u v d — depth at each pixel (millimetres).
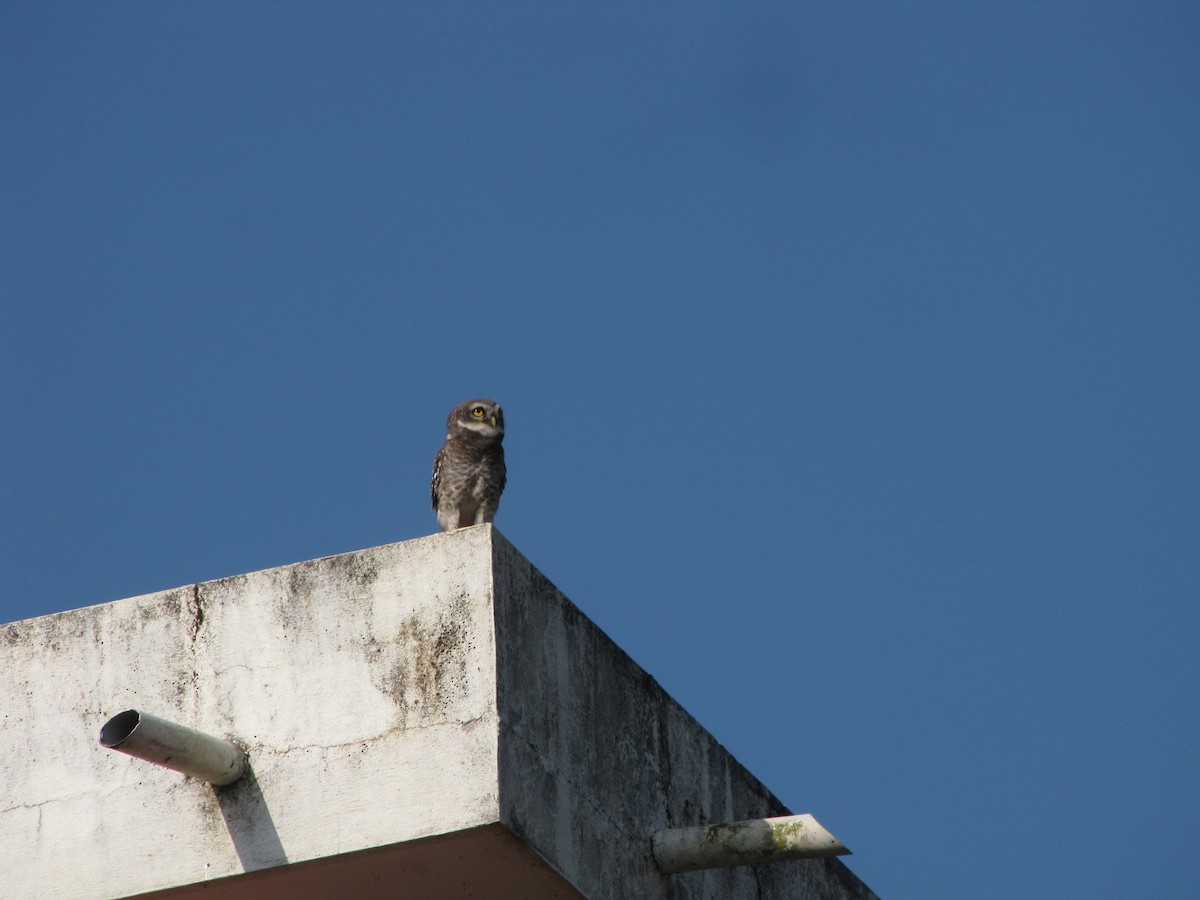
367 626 14273
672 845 15609
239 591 14789
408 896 14289
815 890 19141
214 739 14008
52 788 14680
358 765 13812
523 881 14102
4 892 14359
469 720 13664
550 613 14906
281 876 13875
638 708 16141
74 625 15203
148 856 14148
